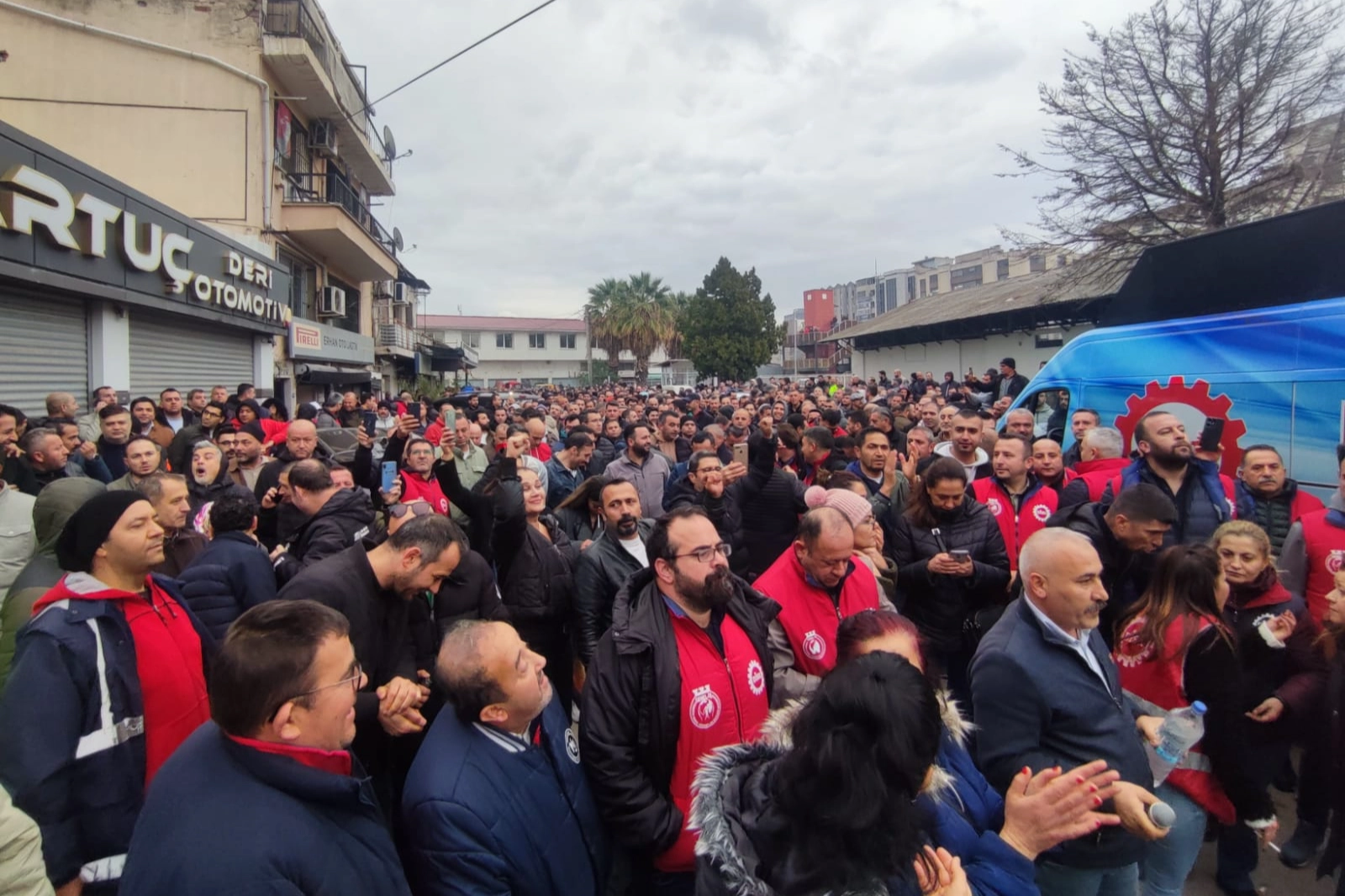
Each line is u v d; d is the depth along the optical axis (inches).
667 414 379.6
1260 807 114.4
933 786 75.3
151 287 411.8
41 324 344.2
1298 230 220.4
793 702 85.3
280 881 63.1
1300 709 129.4
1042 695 96.5
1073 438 275.1
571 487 289.7
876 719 57.3
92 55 540.1
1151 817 82.8
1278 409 213.3
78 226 347.6
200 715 101.0
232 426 280.7
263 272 571.8
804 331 3253.0
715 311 2165.4
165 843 63.5
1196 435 236.8
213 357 525.3
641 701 101.8
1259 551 136.9
